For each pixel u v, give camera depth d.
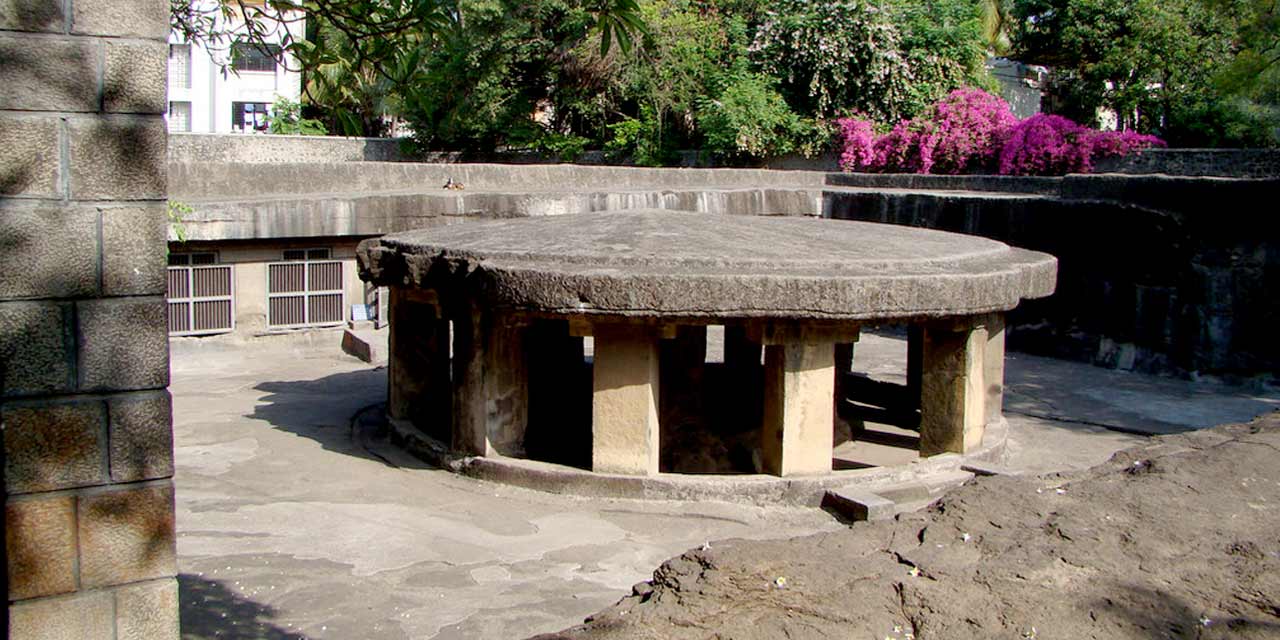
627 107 21.33
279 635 4.56
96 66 2.49
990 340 7.93
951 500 3.73
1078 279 11.88
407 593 5.09
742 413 8.52
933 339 7.14
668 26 19.31
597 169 16.02
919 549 3.28
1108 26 20.69
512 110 20.62
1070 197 12.05
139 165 2.56
